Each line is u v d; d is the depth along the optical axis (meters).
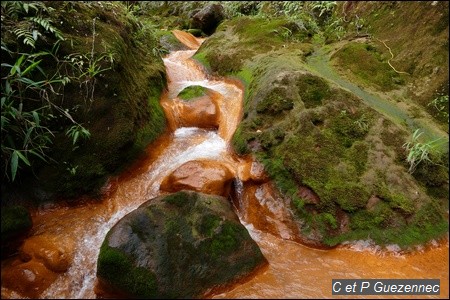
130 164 4.15
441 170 3.83
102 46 4.27
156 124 4.64
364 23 6.18
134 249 3.00
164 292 2.88
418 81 4.69
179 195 3.38
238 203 4.10
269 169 3.95
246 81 5.43
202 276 3.01
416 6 5.27
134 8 9.39
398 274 3.21
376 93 4.73
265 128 4.32
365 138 4.05
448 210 3.70
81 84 3.90
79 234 3.47
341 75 5.09
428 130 4.18
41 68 3.76
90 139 3.90
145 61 5.55
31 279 2.98
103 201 3.87
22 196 3.58
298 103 4.33
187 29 10.67
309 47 5.98
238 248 3.19
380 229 3.51
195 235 3.15
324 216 3.58
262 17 7.31
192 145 4.68
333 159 3.87
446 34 4.64
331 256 3.43
